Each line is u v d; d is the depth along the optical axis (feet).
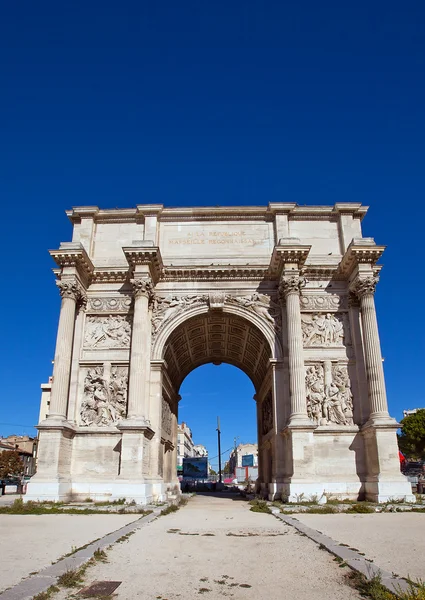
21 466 280.72
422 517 74.49
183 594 30.07
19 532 55.88
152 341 117.50
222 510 93.09
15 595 28.32
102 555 41.45
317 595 29.71
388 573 33.60
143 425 100.17
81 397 112.98
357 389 112.98
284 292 115.34
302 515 78.95
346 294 121.08
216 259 125.39
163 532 57.52
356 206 128.26
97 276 122.31
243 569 36.83
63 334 109.81
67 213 129.80
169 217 130.41
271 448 119.96
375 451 101.14
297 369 108.06
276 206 128.36
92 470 105.81
